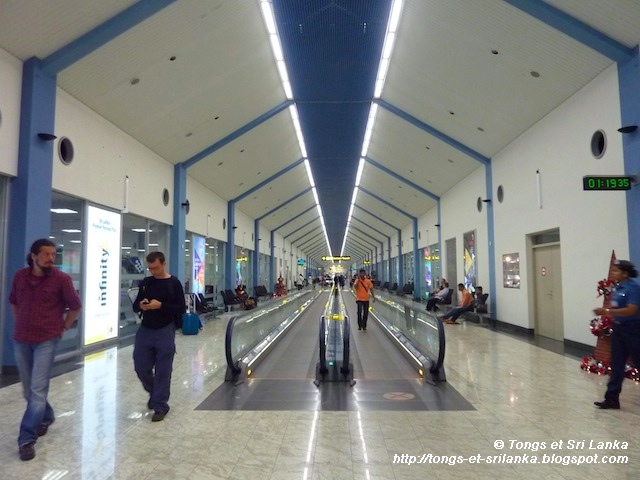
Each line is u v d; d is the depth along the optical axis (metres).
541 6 6.67
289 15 8.48
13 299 3.85
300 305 16.20
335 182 24.36
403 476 3.23
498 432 4.12
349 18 8.60
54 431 4.15
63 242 7.85
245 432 4.13
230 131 13.05
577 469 3.34
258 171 18.09
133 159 10.34
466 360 7.55
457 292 17.48
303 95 12.63
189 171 14.27
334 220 39.34
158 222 12.13
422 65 10.12
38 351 3.74
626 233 7.07
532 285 10.90
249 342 7.79
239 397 5.36
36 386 3.68
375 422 4.41
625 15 6.24
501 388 5.72
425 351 7.10
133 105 9.13
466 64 9.26
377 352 8.60
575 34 6.79
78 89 7.76
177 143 11.88
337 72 11.10
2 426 4.27
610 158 7.40
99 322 8.89
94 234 8.73
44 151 6.82
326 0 8.02
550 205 9.59
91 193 8.50
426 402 5.11
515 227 11.57
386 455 3.60
